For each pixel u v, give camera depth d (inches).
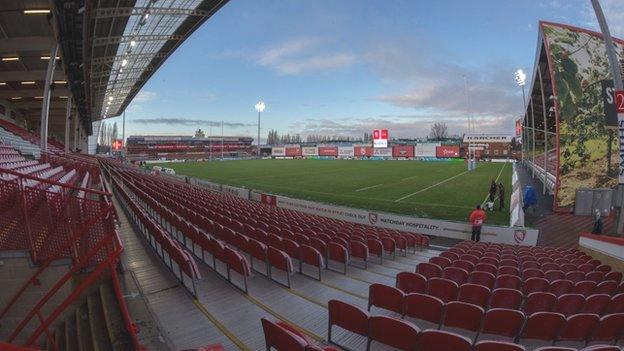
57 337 226.5
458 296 248.1
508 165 2464.3
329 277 336.5
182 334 205.0
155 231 351.6
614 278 340.5
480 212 588.7
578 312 237.3
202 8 986.1
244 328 214.1
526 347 214.7
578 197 751.7
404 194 1091.9
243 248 355.9
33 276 227.5
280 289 288.4
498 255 416.2
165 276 297.7
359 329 189.2
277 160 3454.7
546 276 320.5
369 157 3619.6
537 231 562.6
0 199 231.0
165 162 3144.7
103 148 6107.3
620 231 486.6
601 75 797.9
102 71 1339.8
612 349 146.7
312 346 140.8
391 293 228.2
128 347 183.9
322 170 2038.6
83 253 246.7
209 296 262.1
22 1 574.9
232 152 5054.1
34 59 877.8
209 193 955.3
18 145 831.1
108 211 242.4
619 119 464.4
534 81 1258.6
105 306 227.8
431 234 638.5
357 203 943.7
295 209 849.5
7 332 234.5
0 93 1240.2
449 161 3034.0
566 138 799.7
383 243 454.3
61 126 2524.6
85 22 551.8
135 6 840.9
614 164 786.8
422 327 233.8
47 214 240.7
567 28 814.5
